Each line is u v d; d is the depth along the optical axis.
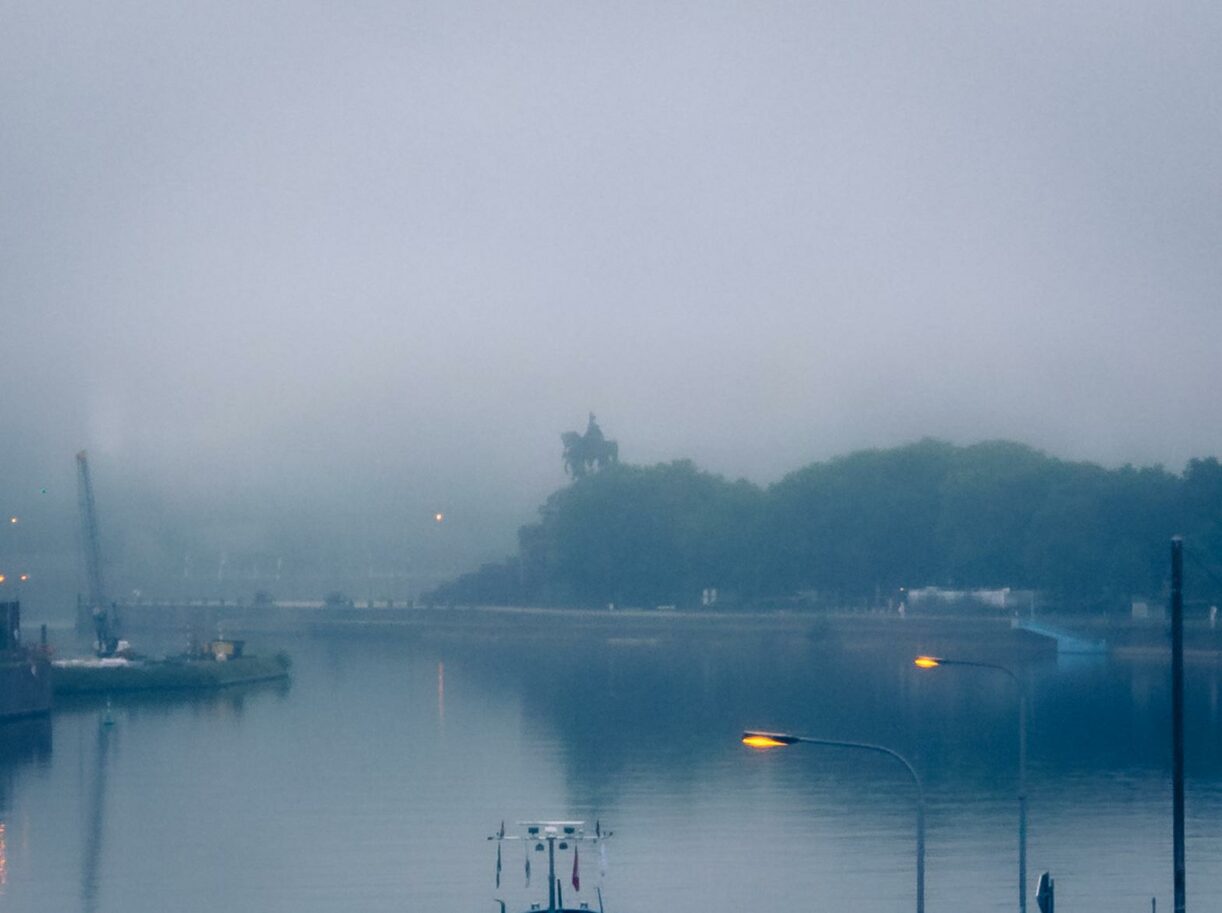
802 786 152.75
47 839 133.25
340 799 149.50
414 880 117.81
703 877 117.56
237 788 156.12
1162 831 130.25
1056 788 149.50
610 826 135.75
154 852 127.88
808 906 109.06
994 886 113.44
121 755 178.38
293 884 117.44
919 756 169.12
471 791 152.88
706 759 169.50
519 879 118.06
